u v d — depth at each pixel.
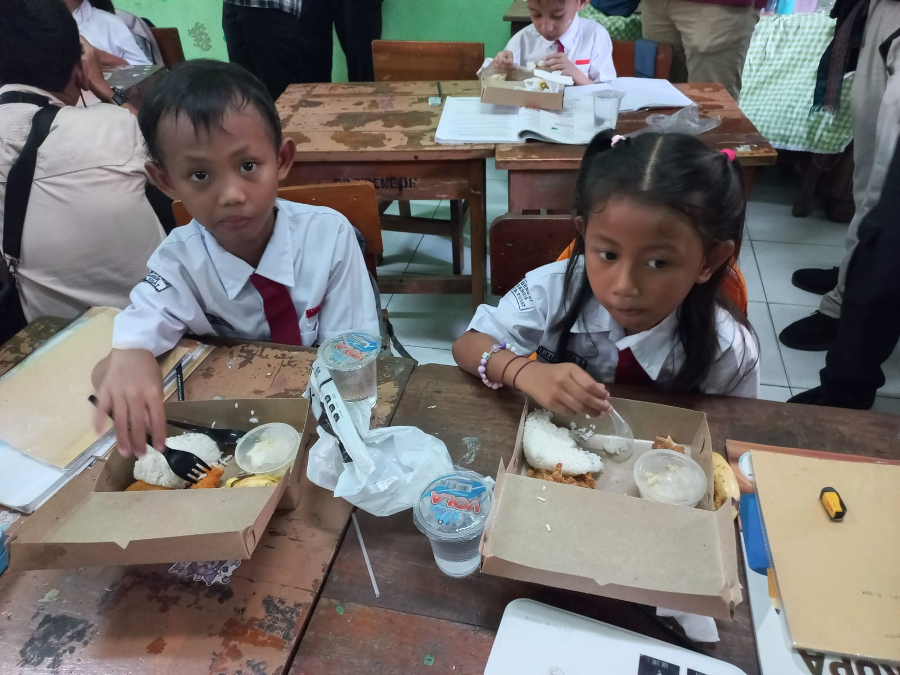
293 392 0.86
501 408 0.83
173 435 0.75
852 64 1.90
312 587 0.60
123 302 1.43
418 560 0.63
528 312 0.96
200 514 0.56
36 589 0.61
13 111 1.20
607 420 0.74
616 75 2.29
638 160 0.67
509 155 1.52
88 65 1.77
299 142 1.66
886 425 0.77
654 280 0.70
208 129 0.80
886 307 1.41
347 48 2.93
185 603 0.59
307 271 1.09
